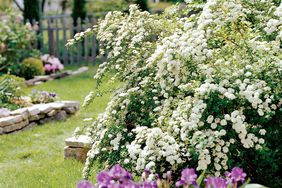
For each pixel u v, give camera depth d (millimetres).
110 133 4520
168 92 4324
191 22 4211
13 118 7465
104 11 18641
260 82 3779
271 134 3859
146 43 4805
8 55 12461
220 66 3910
